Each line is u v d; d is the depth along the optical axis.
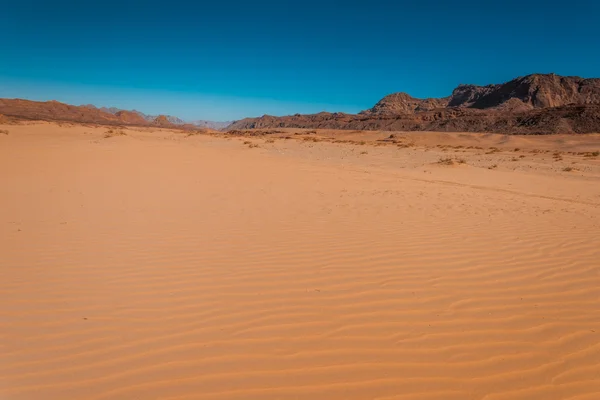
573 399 2.74
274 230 6.75
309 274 4.78
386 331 3.52
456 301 4.15
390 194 11.05
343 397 2.69
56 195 9.17
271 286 4.40
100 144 22.78
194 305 3.91
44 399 2.57
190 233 6.43
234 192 10.57
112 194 9.59
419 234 6.67
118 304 3.88
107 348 3.14
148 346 3.19
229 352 3.14
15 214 7.32
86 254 5.28
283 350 3.19
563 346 3.37
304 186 12.03
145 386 2.72
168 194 9.91
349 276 4.74
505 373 3.00
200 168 15.20
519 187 14.11
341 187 12.15
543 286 4.61
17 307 3.75
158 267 4.88
